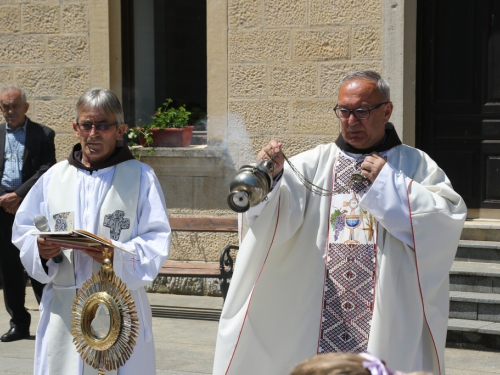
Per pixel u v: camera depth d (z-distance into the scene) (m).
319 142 12.05
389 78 11.69
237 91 12.39
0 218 10.29
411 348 5.45
